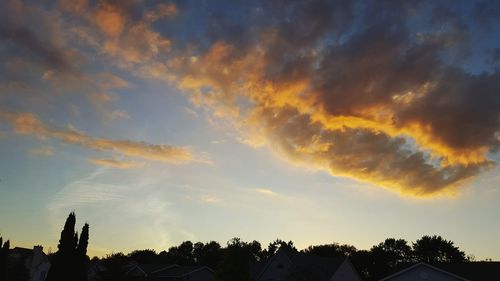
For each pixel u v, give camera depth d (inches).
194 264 4340.6
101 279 2130.9
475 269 1370.6
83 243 1708.9
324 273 1974.7
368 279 3481.8
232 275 1910.7
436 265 1455.5
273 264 2166.6
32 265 3088.1
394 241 3831.2
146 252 4407.0
